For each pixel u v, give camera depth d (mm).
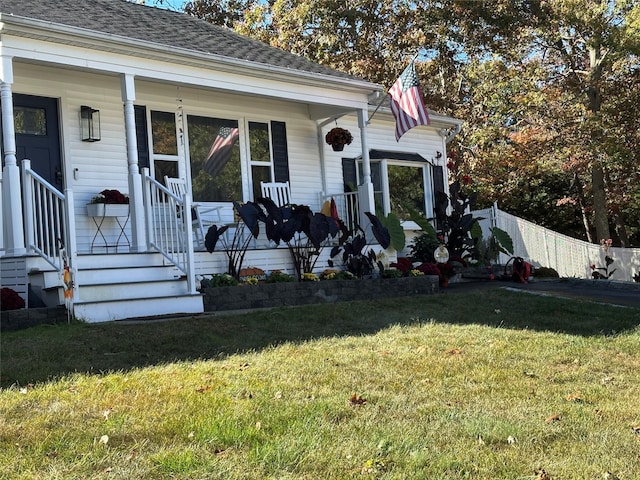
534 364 5504
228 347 6023
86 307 7102
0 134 9016
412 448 3408
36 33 7863
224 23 24891
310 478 2994
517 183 23750
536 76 20141
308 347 6035
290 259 10688
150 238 8617
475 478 3043
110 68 8625
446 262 12562
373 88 11836
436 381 4852
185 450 3277
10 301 6867
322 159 13078
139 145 10469
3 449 3316
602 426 3844
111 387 4527
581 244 17594
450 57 23094
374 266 11391
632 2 17469
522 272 12656
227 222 11438
